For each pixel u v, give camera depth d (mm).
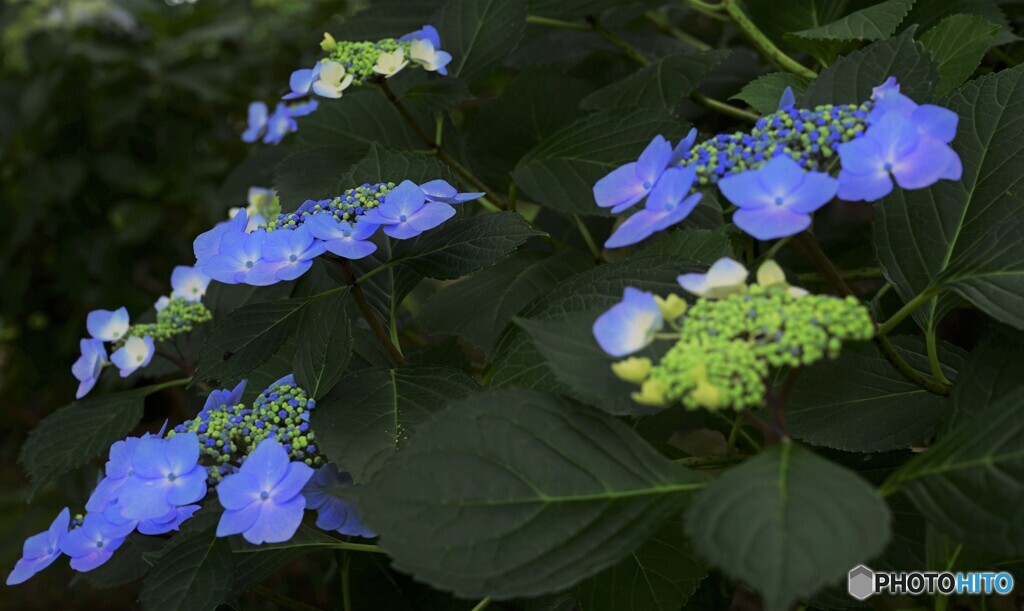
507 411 733
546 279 1045
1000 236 765
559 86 1142
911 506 862
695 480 724
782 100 792
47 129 2121
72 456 998
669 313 718
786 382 719
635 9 1183
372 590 1025
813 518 662
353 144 1083
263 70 2135
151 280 2240
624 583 870
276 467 784
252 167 1363
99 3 2307
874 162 709
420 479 720
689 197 718
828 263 770
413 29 1137
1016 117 830
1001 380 766
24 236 2146
